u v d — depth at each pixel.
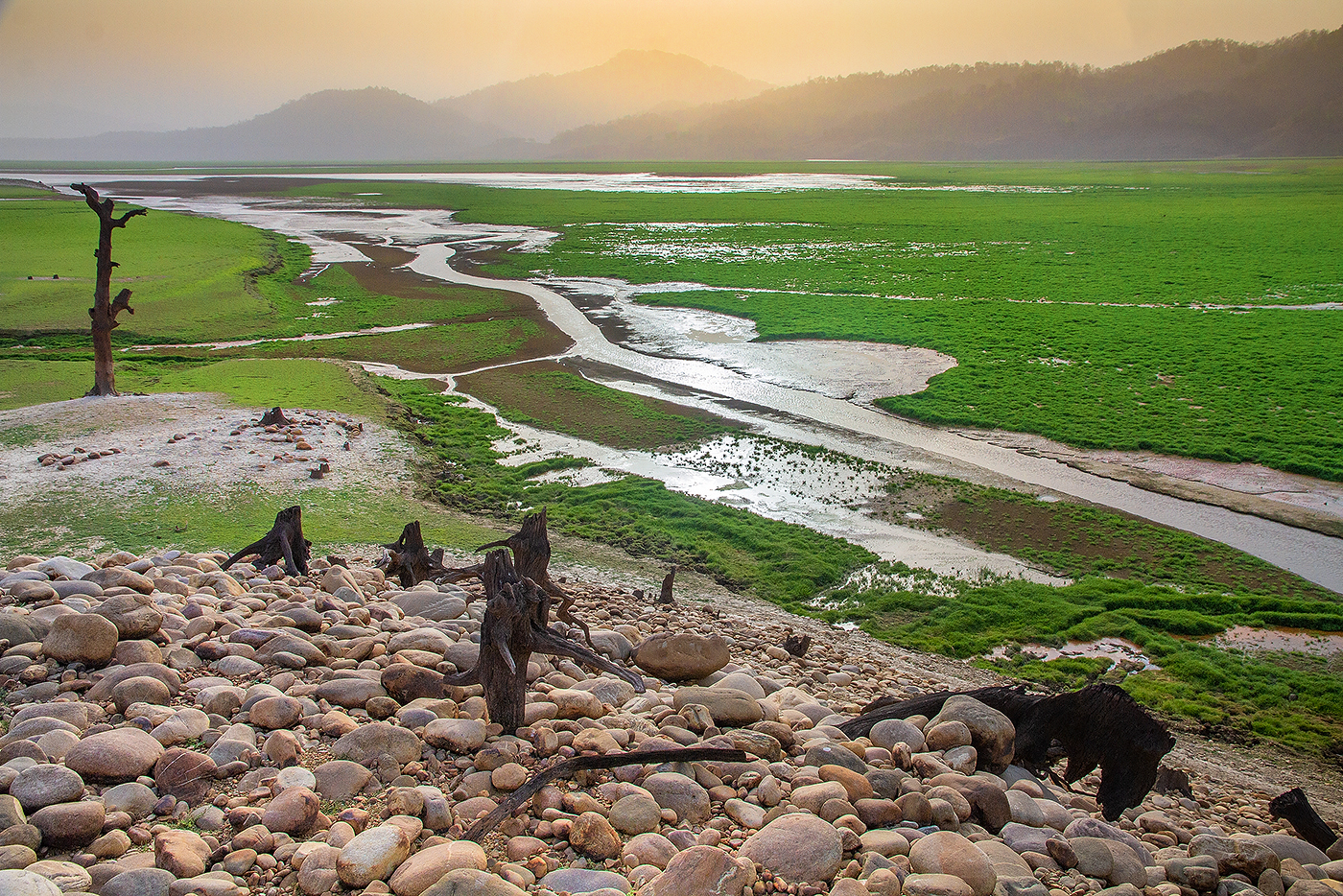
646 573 19.36
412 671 8.02
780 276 60.78
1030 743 9.28
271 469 23.62
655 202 123.06
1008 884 6.18
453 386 35.34
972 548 21.27
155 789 6.20
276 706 7.22
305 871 5.33
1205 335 41.59
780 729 8.28
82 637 7.83
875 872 5.88
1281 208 100.50
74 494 21.06
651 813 6.50
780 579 19.39
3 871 4.64
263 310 48.41
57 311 44.84
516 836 6.14
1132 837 7.91
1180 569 20.09
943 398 33.19
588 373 37.75
